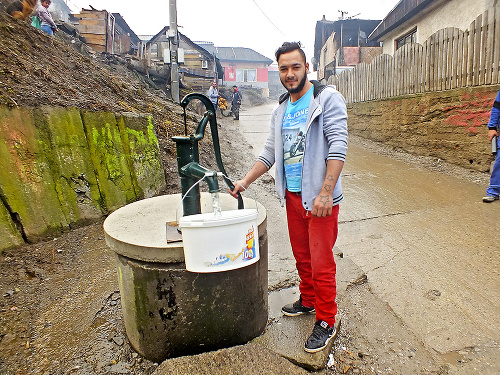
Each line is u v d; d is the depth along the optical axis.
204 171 1.66
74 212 3.27
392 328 2.26
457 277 2.76
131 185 3.87
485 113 5.25
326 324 2.00
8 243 2.74
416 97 6.71
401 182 5.23
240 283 1.88
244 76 41.12
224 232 1.52
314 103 1.82
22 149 2.97
